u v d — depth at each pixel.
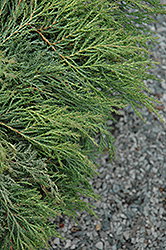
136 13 1.87
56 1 1.59
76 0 1.56
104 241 2.57
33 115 1.54
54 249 2.50
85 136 1.89
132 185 2.79
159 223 2.65
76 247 2.54
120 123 2.99
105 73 1.71
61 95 1.70
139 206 2.71
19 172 1.54
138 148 2.92
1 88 1.56
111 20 1.68
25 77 1.60
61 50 1.72
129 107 3.00
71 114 1.53
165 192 2.78
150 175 2.83
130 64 1.61
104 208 2.70
